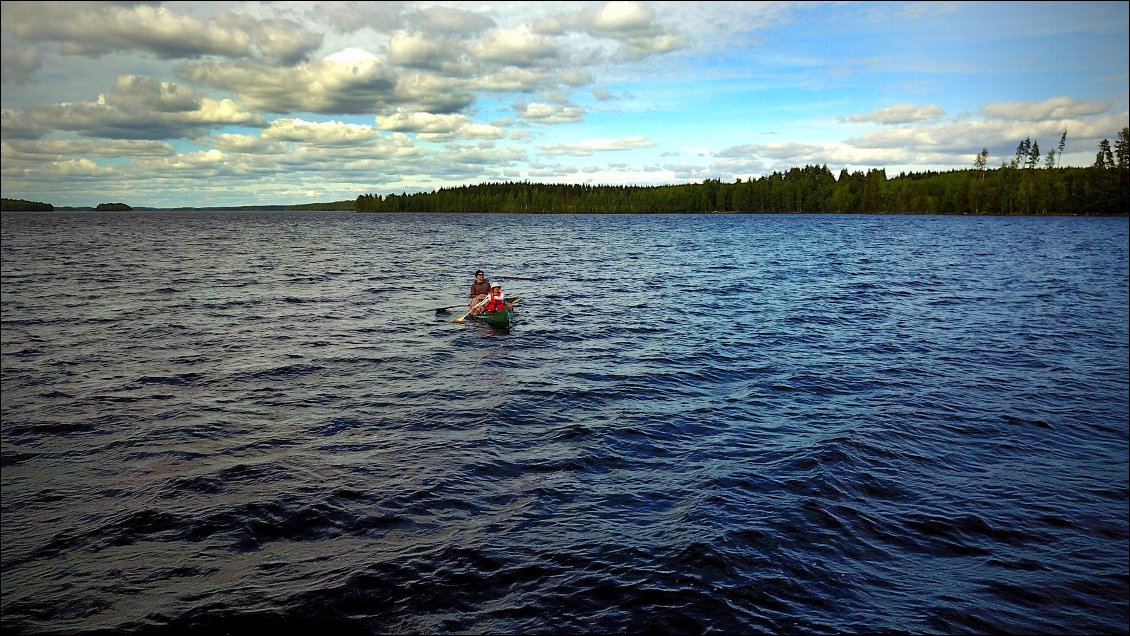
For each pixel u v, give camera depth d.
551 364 14.15
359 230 96.25
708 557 6.19
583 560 6.18
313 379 12.87
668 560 6.15
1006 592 5.95
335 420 10.32
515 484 7.93
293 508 7.30
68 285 28.42
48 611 5.55
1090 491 8.16
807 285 29.02
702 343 16.34
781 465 8.50
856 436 9.55
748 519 7.00
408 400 11.41
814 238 68.12
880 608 5.60
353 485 7.88
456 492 7.69
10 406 11.08
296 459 8.73
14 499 7.64
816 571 6.09
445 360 14.54
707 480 8.02
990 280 31.06
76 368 13.68
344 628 5.25
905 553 6.52
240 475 8.23
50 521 7.11
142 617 5.44
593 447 9.12
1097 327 19.02
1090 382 13.07
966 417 10.77
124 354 15.01
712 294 25.89
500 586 5.78
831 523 7.00
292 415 10.62
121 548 6.55
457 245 60.41
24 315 20.42
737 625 5.26
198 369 13.62
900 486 8.05
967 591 5.93
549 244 61.22
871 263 39.91
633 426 10.02
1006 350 15.80
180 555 6.41
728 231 86.06
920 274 33.66
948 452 9.24
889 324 19.17
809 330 18.16
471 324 19.05
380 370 13.60
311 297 25.11
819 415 10.68
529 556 6.26
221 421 10.30
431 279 32.03
